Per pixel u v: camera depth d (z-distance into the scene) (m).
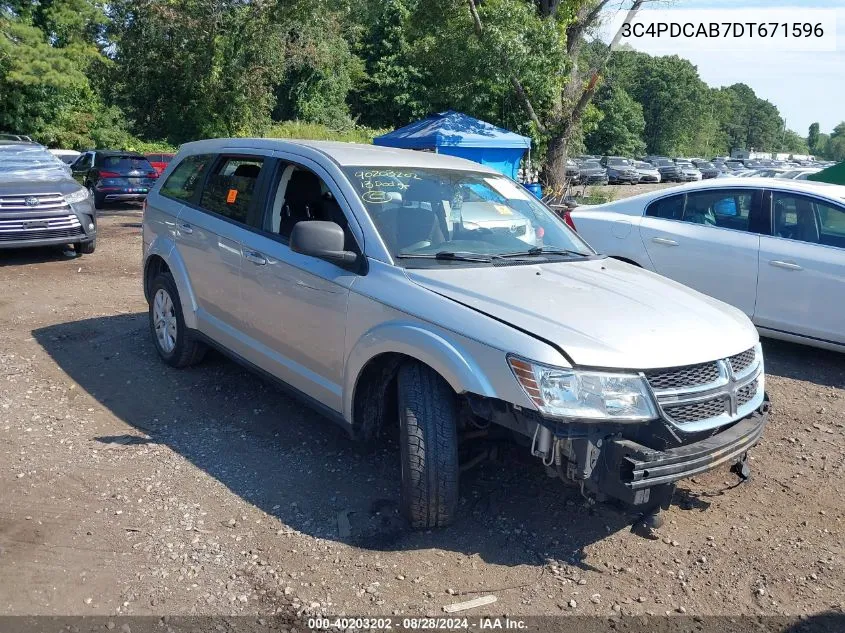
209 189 5.70
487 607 3.28
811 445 5.13
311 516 3.96
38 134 33.03
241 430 5.01
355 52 47.16
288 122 38.03
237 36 29.06
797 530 4.04
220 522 3.89
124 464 4.49
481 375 3.47
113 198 20.33
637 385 3.37
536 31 16.67
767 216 6.97
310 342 4.44
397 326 3.80
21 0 30.00
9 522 3.83
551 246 4.82
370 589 3.37
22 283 9.36
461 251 4.36
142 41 29.91
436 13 17.47
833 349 6.62
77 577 3.40
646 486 3.32
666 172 56.19
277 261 4.66
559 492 4.29
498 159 16.95
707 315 3.99
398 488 4.29
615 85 81.62
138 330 7.24
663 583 3.52
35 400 5.44
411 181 4.68
